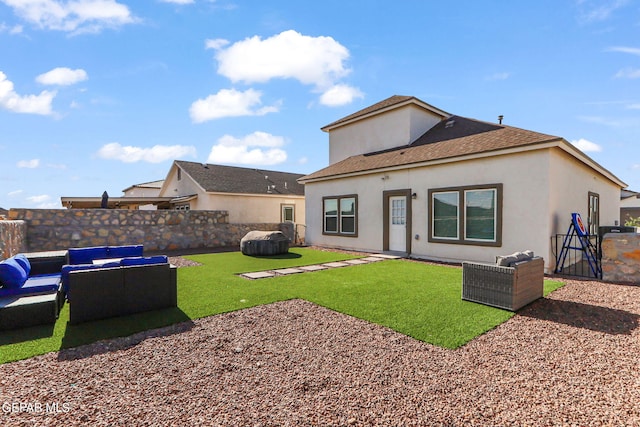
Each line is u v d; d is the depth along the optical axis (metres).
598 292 6.06
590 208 11.34
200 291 6.19
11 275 4.53
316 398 2.61
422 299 5.61
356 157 15.30
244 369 3.12
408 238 11.03
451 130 12.98
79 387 2.77
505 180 8.62
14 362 3.22
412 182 10.93
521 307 5.07
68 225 11.67
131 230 12.91
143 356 3.40
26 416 2.34
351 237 13.29
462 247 9.59
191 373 3.04
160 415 2.38
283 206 22.27
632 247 6.92
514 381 2.89
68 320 4.52
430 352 3.51
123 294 4.68
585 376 2.98
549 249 7.89
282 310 5.02
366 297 5.74
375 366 3.18
